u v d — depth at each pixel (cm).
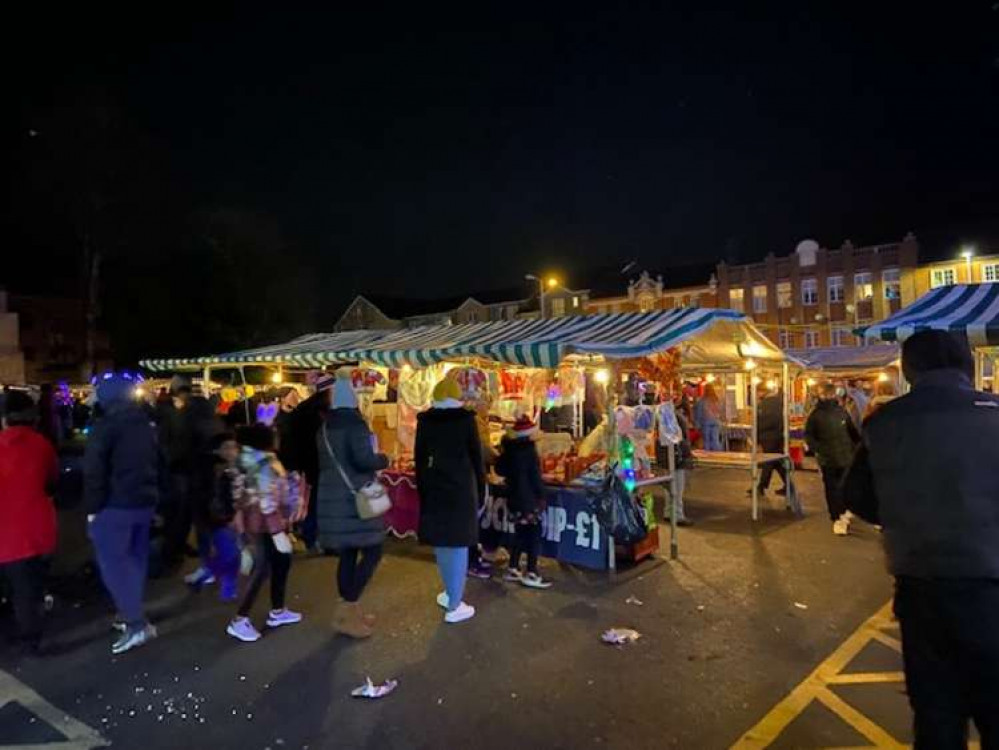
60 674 475
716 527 904
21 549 507
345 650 504
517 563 671
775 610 576
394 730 388
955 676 234
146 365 1389
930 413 245
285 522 543
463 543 549
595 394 1159
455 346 867
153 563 702
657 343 729
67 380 4519
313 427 755
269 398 1158
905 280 3941
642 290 4912
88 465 500
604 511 675
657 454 1034
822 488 1259
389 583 666
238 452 552
